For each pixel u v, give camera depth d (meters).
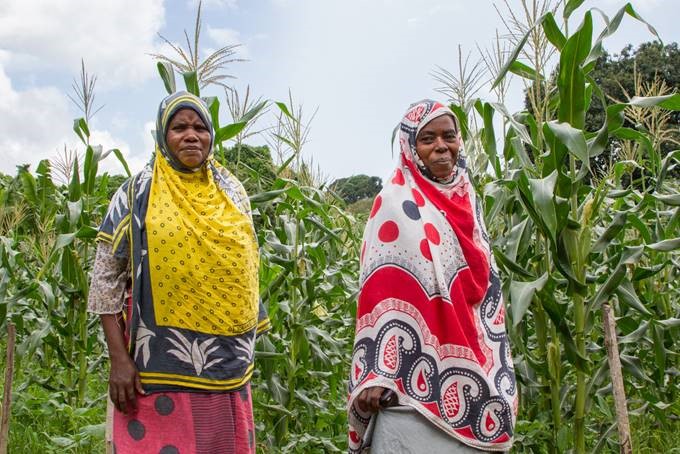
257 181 5.37
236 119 5.09
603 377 4.07
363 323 3.05
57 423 4.97
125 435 3.12
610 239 3.99
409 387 2.94
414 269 3.02
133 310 3.11
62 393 5.11
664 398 5.36
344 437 4.77
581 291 3.93
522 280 4.51
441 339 3.00
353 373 3.03
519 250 4.36
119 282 3.18
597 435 4.98
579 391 4.03
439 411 2.93
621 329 4.61
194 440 3.11
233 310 3.19
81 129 5.13
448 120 3.19
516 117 4.76
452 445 2.94
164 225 3.10
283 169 5.31
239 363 3.24
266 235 5.21
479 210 3.34
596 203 4.02
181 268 3.09
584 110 3.94
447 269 3.05
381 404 2.96
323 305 6.17
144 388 3.12
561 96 3.92
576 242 3.99
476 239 3.19
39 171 5.93
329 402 5.25
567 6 4.14
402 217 3.08
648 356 5.37
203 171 3.32
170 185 3.19
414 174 3.21
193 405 3.12
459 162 3.29
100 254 3.18
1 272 5.07
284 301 5.09
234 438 3.22
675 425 5.36
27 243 6.51
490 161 4.66
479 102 4.77
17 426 4.80
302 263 5.07
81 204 4.96
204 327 3.14
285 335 5.41
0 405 5.00
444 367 2.97
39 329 5.16
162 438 3.10
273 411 4.66
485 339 3.11
